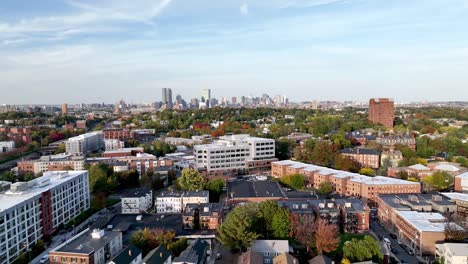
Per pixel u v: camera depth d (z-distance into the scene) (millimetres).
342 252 138750
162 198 197250
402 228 159875
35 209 153125
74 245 127938
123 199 198125
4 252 132625
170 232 144625
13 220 138250
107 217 184375
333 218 164500
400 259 139000
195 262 119000
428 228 143250
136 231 149625
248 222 138750
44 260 137375
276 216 148875
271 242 137500
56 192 171625
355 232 165375
